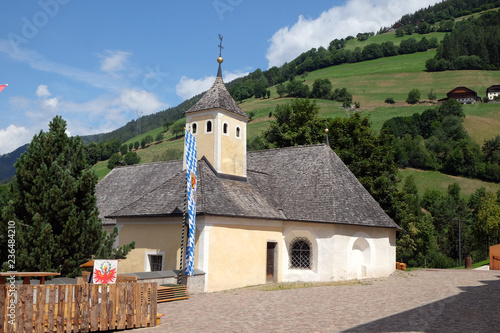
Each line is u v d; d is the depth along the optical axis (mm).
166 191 26641
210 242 23047
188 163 22141
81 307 12516
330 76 168750
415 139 116000
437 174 109562
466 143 111438
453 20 190875
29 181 20969
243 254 24719
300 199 28906
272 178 31906
